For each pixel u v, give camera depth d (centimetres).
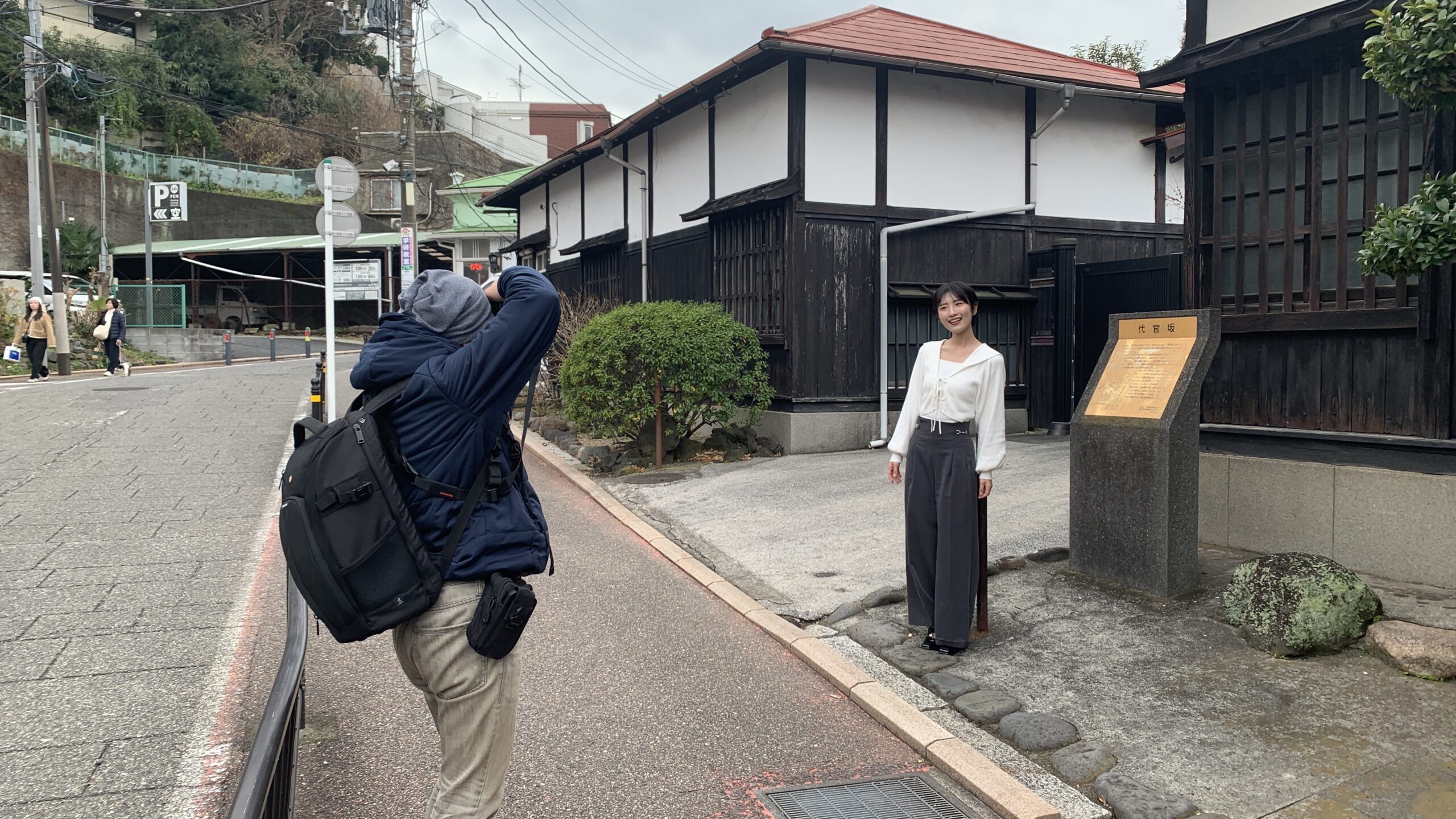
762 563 588
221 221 3778
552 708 377
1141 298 983
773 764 333
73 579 522
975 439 437
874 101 1005
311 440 206
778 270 1000
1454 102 357
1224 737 331
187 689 380
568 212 1677
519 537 210
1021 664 407
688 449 971
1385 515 472
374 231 3906
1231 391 555
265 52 4416
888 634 453
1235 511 543
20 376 1791
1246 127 546
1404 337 472
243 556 575
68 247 3225
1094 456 496
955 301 421
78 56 3659
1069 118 1124
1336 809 283
